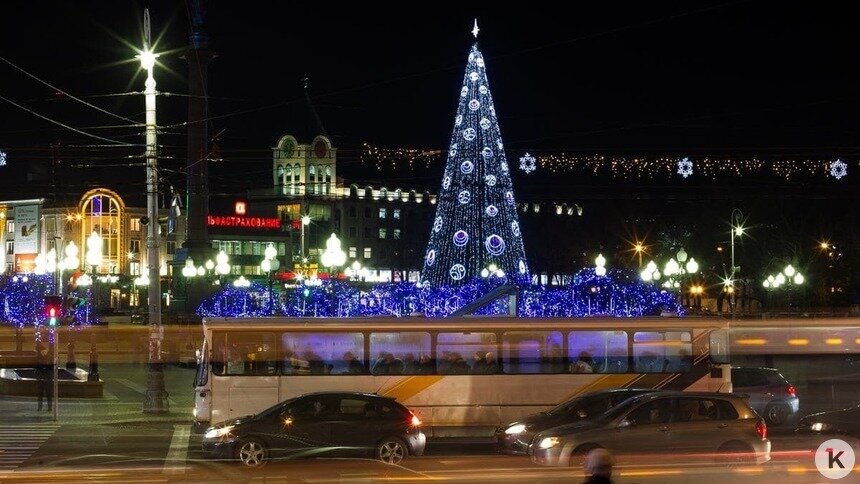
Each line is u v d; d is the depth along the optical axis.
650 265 59.88
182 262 71.25
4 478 17.81
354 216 139.12
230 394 24.75
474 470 18.64
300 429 19.86
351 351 25.39
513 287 53.03
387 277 142.62
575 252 106.62
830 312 61.00
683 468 18.19
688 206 87.62
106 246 114.06
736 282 77.25
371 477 17.73
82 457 20.94
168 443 23.95
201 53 63.09
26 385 35.94
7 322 67.81
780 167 44.22
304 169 131.50
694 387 26.27
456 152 63.62
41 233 118.62
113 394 36.81
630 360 26.30
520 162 44.22
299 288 63.16
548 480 16.97
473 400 25.64
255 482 17.44
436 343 25.72
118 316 95.81
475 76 63.62
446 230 64.06
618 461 18.41
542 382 25.86
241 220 122.50
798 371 37.88
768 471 18.20
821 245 69.44
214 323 25.05
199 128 65.31
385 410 20.34
